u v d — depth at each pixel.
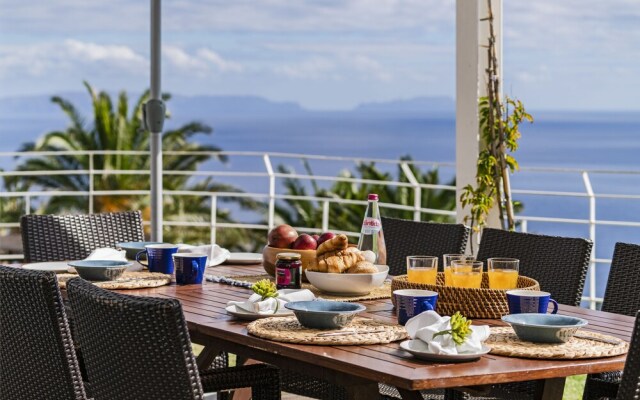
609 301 3.00
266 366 2.51
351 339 2.08
